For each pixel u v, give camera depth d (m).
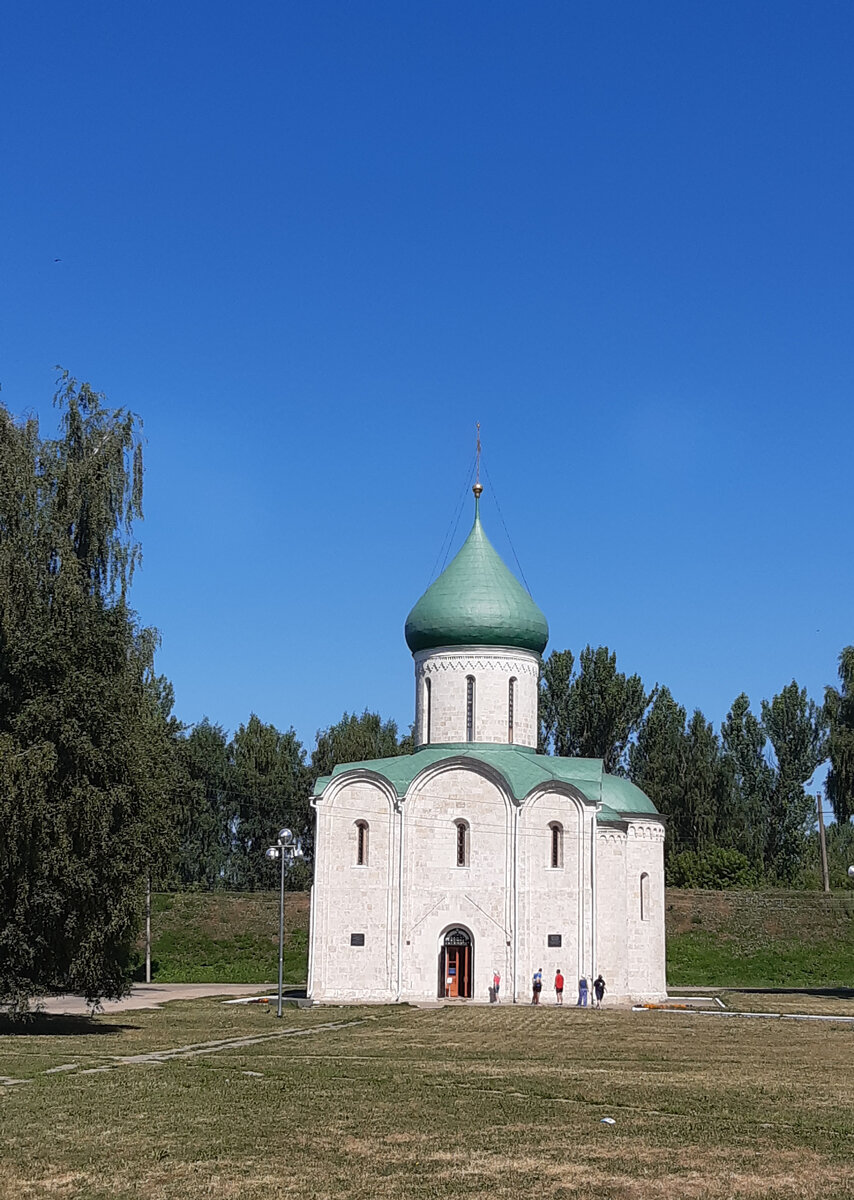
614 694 123.44
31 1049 43.34
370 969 71.56
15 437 54.91
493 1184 23.41
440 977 71.44
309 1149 26.16
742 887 112.88
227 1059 40.56
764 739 127.62
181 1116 29.47
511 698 78.94
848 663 76.81
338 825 73.12
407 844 72.56
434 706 78.62
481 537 81.44
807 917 100.75
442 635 78.44
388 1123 28.89
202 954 97.69
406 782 73.38
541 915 71.31
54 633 50.19
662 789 122.56
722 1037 50.19
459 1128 28.39
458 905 71.88
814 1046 46.84
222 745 135.12
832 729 76.62
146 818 52.59
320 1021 55.75
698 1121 29.41
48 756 47.81
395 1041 46.97
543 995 70.56
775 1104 31.94
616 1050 44.59
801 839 125.25
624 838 74.00
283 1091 33.28
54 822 47.81
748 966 94.19
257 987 83.62
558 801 72.44
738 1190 23.00
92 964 48.88
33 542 52.72
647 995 74.38
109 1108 30.38
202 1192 22.73
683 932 100.00
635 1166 24.80
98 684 50.06
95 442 60.12
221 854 132.12
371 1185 23.31
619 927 72.44
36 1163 24.78
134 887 50.03
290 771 137.50
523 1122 29.20
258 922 102.38
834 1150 26.23
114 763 50.12
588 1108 31.22
